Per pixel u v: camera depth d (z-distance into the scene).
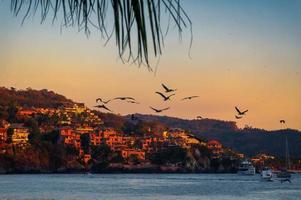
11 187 175.25
